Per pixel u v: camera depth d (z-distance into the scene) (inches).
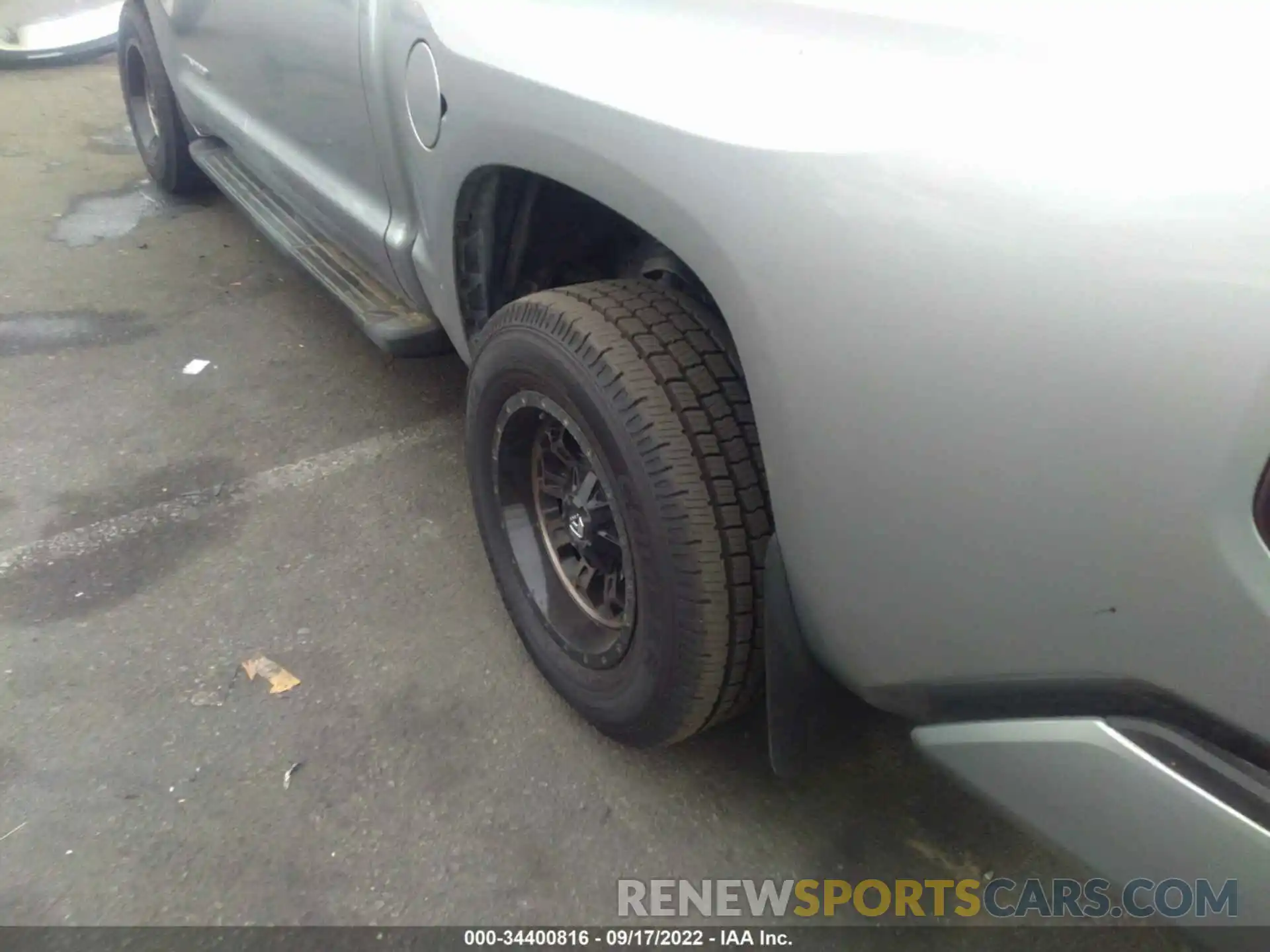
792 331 50.2
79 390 125.8
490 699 84.1
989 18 44.4
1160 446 39.9
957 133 43.8
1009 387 43.3
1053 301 41.3
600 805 75.3
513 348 71.3
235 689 84.4
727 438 62.9
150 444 116.1
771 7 52.7
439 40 73.4
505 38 67.4
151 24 160.7
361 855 71.2
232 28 118.0
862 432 49.1
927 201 44.4
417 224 90.8
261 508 106.0
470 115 70.6
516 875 70.2
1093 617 44.4
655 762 78.8
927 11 46.5
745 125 50.9
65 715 81.5
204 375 130.1
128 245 167.8
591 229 81.7
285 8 99.8
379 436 118.6
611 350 63.6
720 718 70.2
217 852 71.1
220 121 136.9
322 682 85.2
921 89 45.6
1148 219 38.9
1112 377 40.4
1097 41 41.2
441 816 74.1
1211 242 37.5
